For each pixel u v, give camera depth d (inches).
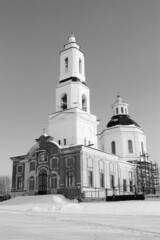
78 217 849.5
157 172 2316.7
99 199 1582.2
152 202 1213.1
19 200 1565.0
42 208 1196.5
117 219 775.1
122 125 2409.0
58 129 1932.8
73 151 1646.2
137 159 2308.1
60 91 2034.9
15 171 1934.1
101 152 1807.3
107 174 1827.0
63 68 2111.2
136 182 2194.9
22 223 684.7
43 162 1772.9
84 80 2121.1
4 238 447.8
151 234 493.0
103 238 448.1
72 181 1603.1
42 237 458.6
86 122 1952.5
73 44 2127.2
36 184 1765.5
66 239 438.0
